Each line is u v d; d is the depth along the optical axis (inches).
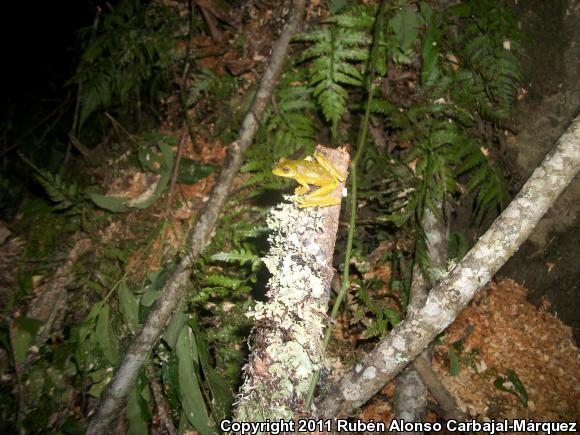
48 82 55.7
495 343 38.0
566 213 39.8
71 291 37.1
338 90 34.2
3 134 49.6
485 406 34.1
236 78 40.9
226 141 41.1
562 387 36.0
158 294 33.9
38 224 39.2
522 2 38.1
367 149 37.7
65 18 57.9
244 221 34.9
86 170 43.7
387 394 34.0
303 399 20.4
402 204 35.5
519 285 42.3
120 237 38.3
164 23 42.9
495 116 35.5
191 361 30.8
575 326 39.9
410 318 22.9
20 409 32.9
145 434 31.3
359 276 37.7
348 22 34.7
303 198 20.3
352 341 34.8
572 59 37.5
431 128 35.1
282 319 20.0
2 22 60.5
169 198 37.6
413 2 36.7
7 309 36.3
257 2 41.3
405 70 37.4
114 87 43.8
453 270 22.7
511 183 39.4
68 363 34.3
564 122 38.4
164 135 41.9
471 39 37.1
